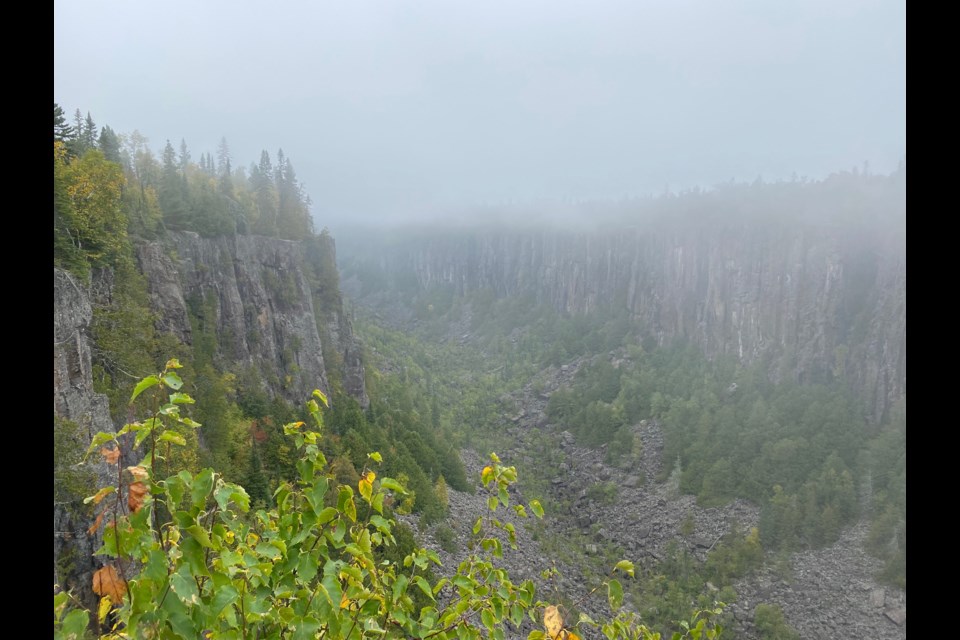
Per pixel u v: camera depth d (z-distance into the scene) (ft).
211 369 182.29
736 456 434.71
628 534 388.37
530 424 603.26
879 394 468.34
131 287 125.90
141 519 12.57
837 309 545.03
